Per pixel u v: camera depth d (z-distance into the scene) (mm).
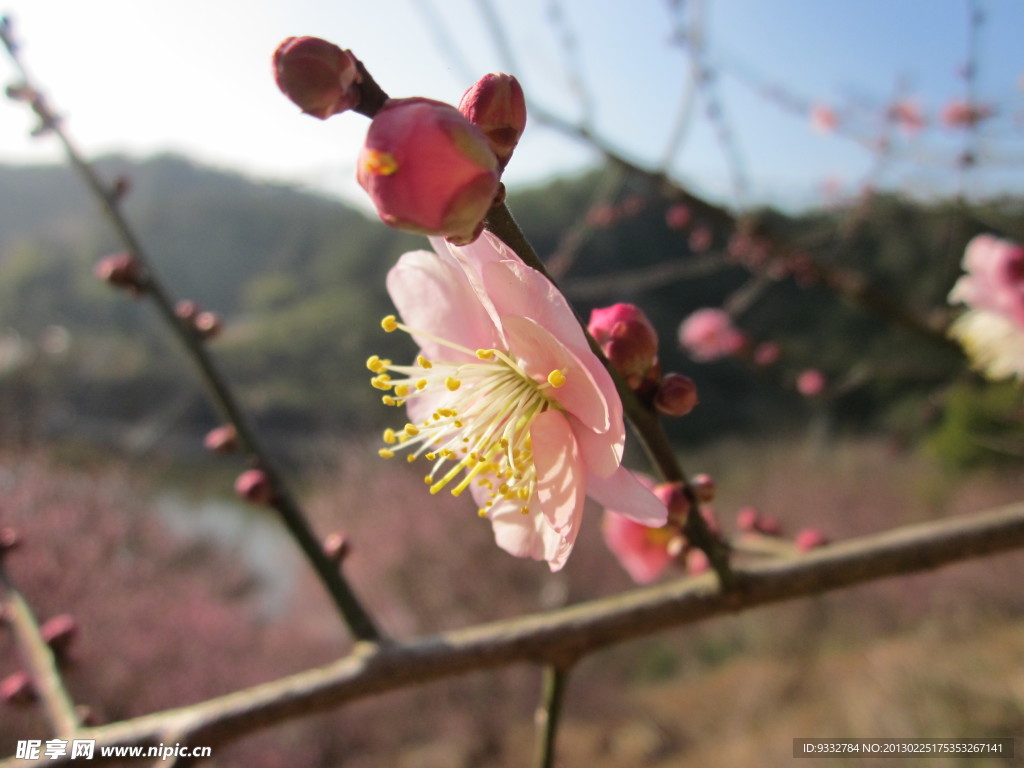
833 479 14109
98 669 6195
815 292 11633
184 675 6895
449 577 10117
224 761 7453
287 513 1633
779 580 1423
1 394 9781
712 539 1371
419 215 794
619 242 12172
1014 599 9312
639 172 3186
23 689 1879
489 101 898
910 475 13453
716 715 9180
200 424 17516
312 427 16500
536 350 1167
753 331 11352
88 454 9750
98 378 16062
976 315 2498
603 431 1090
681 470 1270
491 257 1055
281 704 1451
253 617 9047
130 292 1858
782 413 17906
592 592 10086
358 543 10539
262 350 18094
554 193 14438
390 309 18062
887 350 8977
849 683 8320
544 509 1178
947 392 3619
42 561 6156
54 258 23828
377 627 1552
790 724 8102
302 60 803
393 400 1326
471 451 1260
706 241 4527
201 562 9344
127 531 7508
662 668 11102
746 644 11281
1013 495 11562
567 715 9539
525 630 1472
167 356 18188
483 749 8977
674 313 12734
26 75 2008
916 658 7855
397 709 9156
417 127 784
